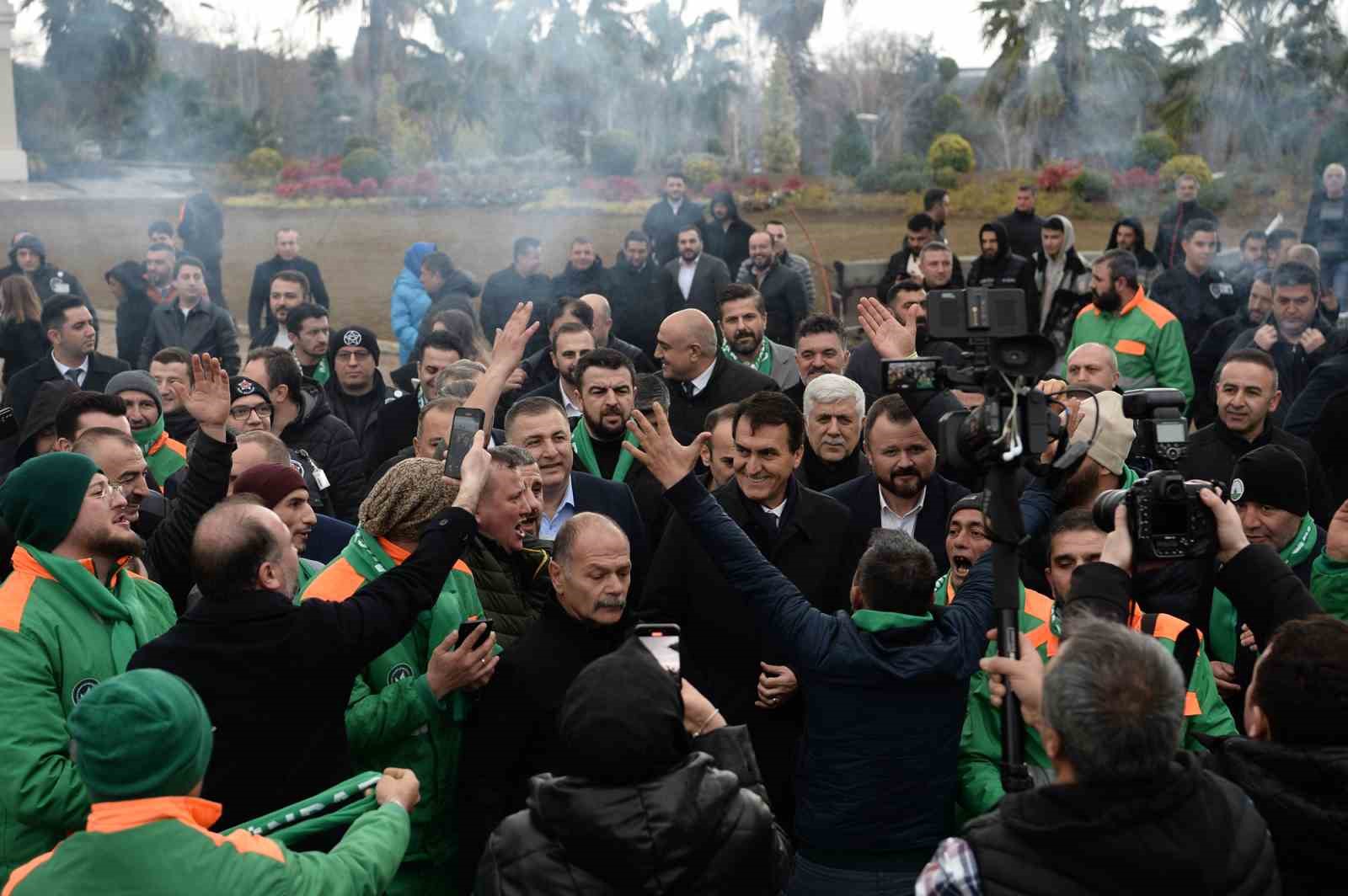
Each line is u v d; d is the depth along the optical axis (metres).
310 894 2.78
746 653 4.49
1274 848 2.50
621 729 2.60
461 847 3.81
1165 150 32.16
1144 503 3.20
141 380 6.36
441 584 3.62
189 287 11.17
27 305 10.61
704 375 6.92
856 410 5.67
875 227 29.20
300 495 4.44
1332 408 6.32
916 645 3.54
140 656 3.29
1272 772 2.69
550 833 2.62
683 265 12.55
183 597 4.54
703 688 4.52
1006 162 39.06
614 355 5.89
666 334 6.85
